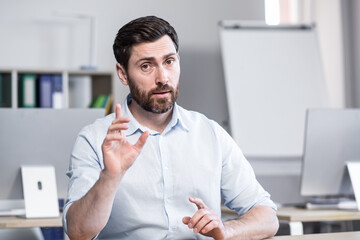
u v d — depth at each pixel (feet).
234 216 9.39
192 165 6.31
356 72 17.48
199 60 17.44
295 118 15.69
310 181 9.61
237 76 15.69
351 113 9.61
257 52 15.93
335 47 17.58
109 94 15.85
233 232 5.55
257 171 15.26
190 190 6.25
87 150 6.10
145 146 6.21
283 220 9.01
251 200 6.42
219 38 17.25
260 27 16.14
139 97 5.80
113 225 6.12
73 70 15.10
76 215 5.28
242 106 15.52
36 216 8.24
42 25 16.37
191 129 6.49
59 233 12.89
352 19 17.60
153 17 5.84
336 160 9.61
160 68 5.72
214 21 17.58
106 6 16.75
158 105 5.77
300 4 17.69
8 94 14.75
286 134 15.56
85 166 6.00
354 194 9.61
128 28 5.77
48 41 16.39
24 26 16.22
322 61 16.21
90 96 16.02
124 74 6.03
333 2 17.61
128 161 5.05
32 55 16.28
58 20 16.48
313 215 8.93
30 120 8.32
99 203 5.12
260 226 5.85
